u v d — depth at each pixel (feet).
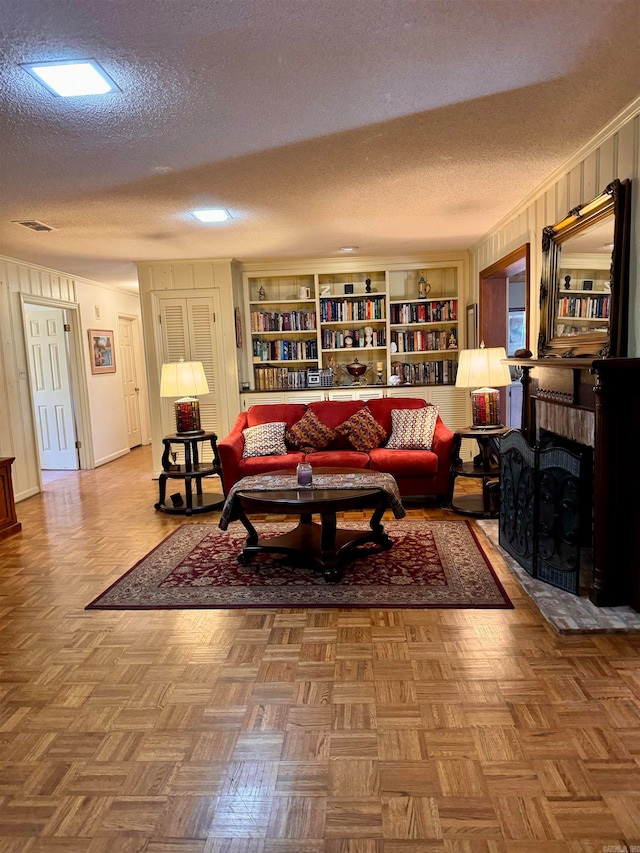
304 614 8.95
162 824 4.95
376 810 5.01
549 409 11.62
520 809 4.97
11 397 17.88
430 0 5.64
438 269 21.40
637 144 8.42
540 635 8.00
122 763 5.73
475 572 10.37
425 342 21.08
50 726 6.36
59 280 21.17
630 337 8.84
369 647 7.85
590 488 10.50
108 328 25.46
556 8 5.85
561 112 8.56
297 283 21.71
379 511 11.60
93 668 7.56
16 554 12.54
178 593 9.93
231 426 20.20
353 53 6.61
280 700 6.70
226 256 19.29
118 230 14.64
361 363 21.12
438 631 8.22
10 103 7.45
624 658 7.32
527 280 13.71
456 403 20.47
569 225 10.79
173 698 6.82
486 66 7.05
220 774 5.53
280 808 5.08
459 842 4.66
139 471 22.43
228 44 6.29
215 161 9.95
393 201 13.10
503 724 6.11
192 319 19.85
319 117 8.35
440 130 9.04
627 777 5.31
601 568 8.54
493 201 13.60
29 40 6.04
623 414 8.24
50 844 4.77
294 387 21.09
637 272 8.60
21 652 8.04
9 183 10.56
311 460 15.17
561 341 11.28
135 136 8.70
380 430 16.37
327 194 12.26
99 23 5.78
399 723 6.19
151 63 6.62
